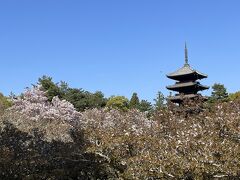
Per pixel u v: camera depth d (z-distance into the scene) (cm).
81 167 1316
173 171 992
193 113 1741
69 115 2541
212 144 1030
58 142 1353
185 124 1380
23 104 2673
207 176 986
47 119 2455
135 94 5494
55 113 2481
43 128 1884
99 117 2695
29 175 1252
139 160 1064
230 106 1520
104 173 1322
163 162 1004
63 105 2603
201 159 981
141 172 1039
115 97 5253
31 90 2817
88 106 4959
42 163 1260
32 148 1298
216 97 4750
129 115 2353
